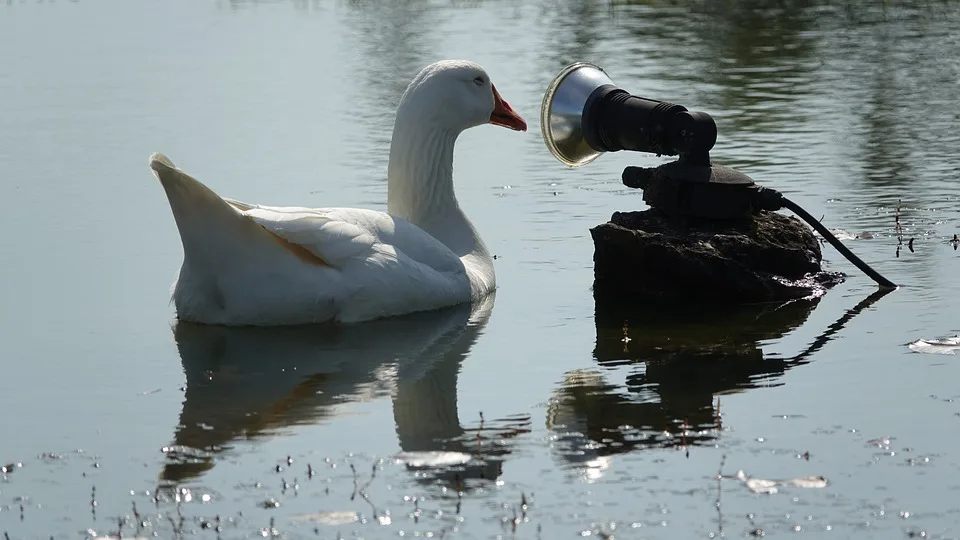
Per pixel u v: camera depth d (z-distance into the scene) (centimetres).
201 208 971
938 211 1359
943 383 871
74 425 826
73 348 989
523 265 1234
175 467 755
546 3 3338
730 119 1894
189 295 1023
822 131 1788
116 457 771
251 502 705
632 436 795
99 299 1117
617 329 1034
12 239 1308
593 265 1230
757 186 1183
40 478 742
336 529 671
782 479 726
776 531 665
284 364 945
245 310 1013
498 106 1198
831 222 1326
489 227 1361
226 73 2331
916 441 773
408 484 728
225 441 796
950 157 1608
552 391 881
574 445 782
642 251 1136
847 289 1129
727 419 818
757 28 2864
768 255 1145
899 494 704
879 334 989
